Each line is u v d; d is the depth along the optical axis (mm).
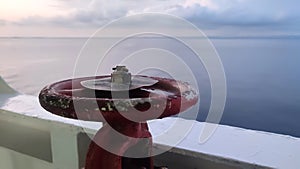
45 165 1207
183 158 909
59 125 1102
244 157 801
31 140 1250
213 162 859
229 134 907
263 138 882
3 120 1310
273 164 761
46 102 617
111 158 647
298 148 826
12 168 1338
